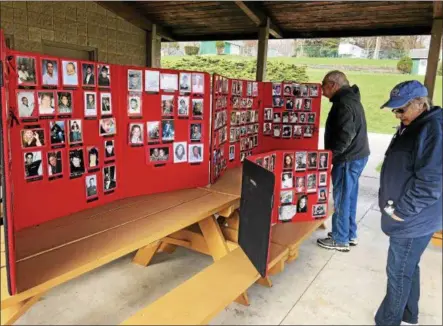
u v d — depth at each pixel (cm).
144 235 221
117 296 255
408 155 191
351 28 600
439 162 180
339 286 277
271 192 206
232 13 603
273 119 443
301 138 448
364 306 252
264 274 219
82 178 256
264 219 216
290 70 1336
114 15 634
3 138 153
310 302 255
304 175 317
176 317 184
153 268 298
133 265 303
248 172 246
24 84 212
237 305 249
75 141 247
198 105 315
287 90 437
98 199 271
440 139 180
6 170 156
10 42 489
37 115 221
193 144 319
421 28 552
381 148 886
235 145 392
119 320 228
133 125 284
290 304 252
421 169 183
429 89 462
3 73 153
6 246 158
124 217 250
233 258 250
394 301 212
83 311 236
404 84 195
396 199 198
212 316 189
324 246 341
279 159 302
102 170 270
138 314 186
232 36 709
